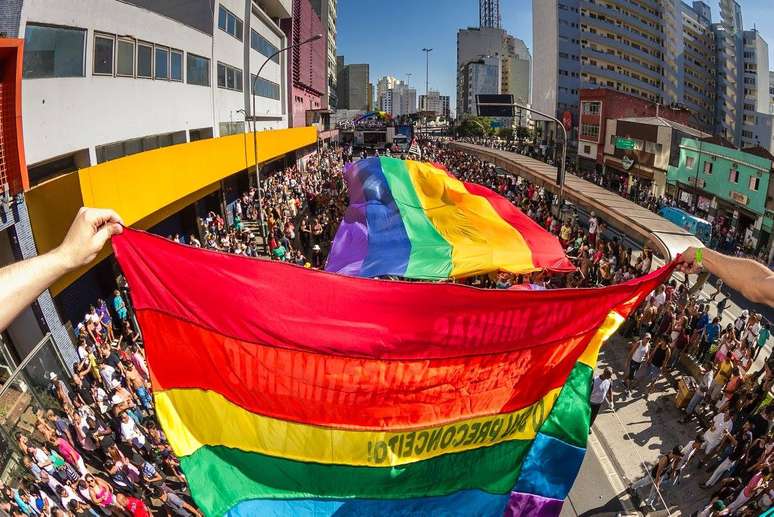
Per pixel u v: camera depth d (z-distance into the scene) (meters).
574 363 4.72
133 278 3.89
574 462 4.84
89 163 14.94
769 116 108.50
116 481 9.49
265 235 24.22
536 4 83.00
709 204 37.94
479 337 4.33
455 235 13.39
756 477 9.02
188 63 23.50
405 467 4.51
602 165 57.72
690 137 41.50
